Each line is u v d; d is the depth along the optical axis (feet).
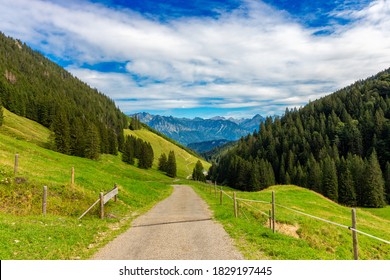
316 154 555.28
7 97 463.01
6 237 39.58
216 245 45.21
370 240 86.28
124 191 103.81
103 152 490.90
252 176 459.73
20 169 79.92
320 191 386.73
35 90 640.58
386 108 642.63
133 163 520.83
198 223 64.59
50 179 81.00
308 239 71.61
